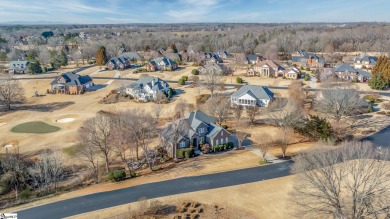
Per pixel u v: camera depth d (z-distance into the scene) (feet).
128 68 501.56
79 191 155.53
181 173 170.30
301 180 127.03
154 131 222.89
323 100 246.68
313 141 208.03
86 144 182.19
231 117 259.19
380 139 209.56
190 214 130.93
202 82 349.20
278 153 192.75
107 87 382.01
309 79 391.45
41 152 198.90
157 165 182.50
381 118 251.19
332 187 111.34
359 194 111.14
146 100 312.91
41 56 552.00
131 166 180.96
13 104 317.22
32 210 139.54
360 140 207.92
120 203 142.20
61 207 140.97
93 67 516.32
